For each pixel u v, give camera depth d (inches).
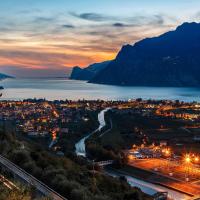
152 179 5487.2
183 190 4918.8
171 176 5600.4
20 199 1444.4
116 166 6225.4
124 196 3053.6
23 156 3085.6
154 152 7411.4
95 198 2390.5
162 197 4306.1
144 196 3538.4
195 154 7317.9
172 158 6909.5
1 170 2696.9
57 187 2455.7
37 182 2465.6
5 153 3304.6
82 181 2918.3
